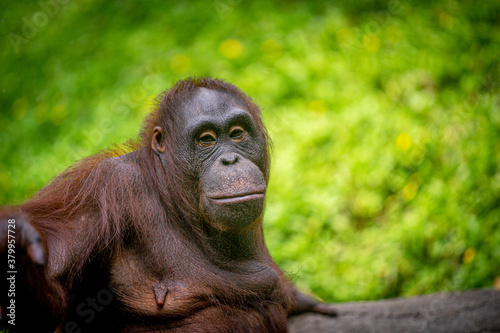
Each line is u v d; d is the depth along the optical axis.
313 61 24.11
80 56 27.03
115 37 27.22
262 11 27.55
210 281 9.53
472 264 17.97
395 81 23.41
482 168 19.91
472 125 21.36
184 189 9.78
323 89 22.94
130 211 9.54
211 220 9.35
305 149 20.64
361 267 17.64
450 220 18.62
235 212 9.14
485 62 24.31
